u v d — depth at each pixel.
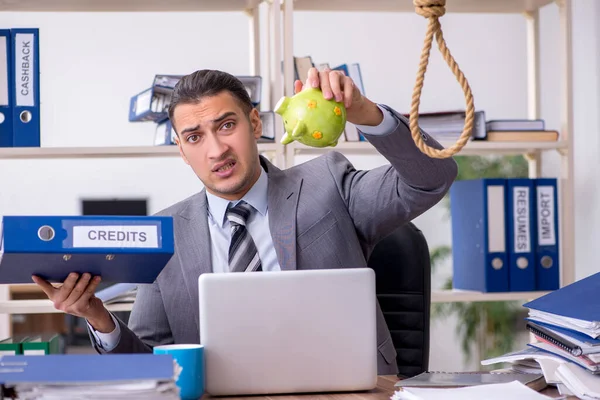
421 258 2.10
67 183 3.78
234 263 1.83
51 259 1.17
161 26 3.81
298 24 4.04
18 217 1.11
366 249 1.95
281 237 1.84
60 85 3.71
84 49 3.72
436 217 4.23
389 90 4.13
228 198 1.87
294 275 1.27
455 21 4.18
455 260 2.80
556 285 2.67
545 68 3.38
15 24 3.67
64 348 3.68
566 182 2.68
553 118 3.32
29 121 2.40
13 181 3.73
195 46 3.84
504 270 2.64
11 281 1.34
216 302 1.25
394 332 2.10
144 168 3.86
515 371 1.41
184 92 1.73
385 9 2.72
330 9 2.70
